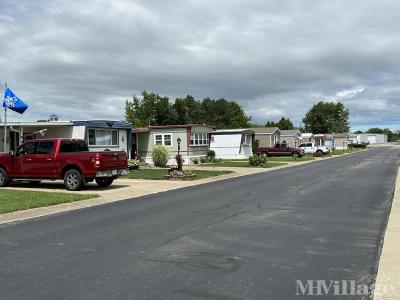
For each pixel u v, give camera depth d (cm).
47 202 1353
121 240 830
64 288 561
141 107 7800
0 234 914
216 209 1201
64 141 1831
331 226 950
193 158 3753
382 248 757
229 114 10556
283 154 5306
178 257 702
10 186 1931
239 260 682
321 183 1925
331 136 9144
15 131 2667
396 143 14900
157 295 531
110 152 1811
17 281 592
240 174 2628
